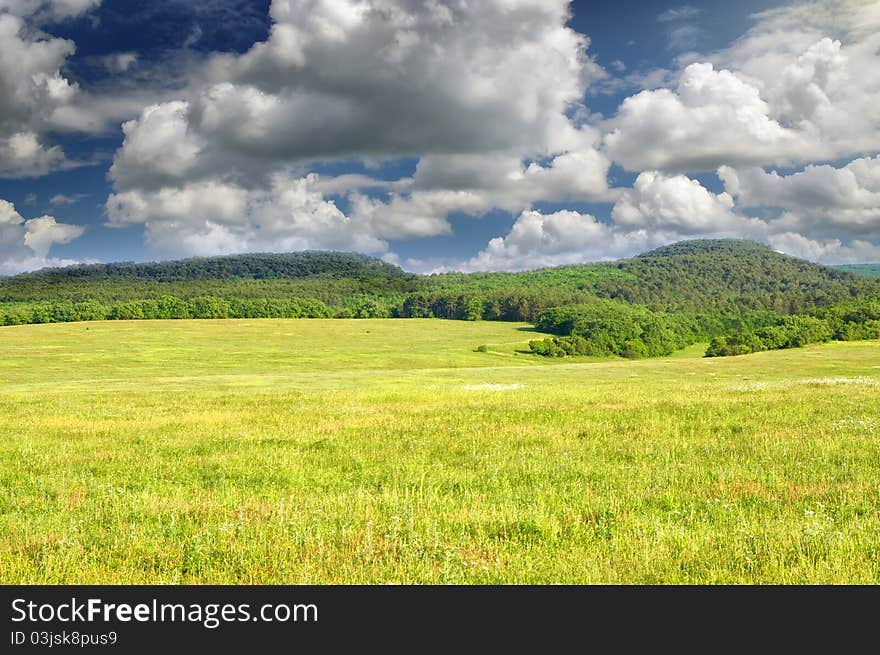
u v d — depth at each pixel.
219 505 11.16
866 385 32.72
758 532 8.97
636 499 11.16
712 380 46.44
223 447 18.12
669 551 8.41
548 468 14.27
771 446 15.92
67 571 8.03
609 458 15.62
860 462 13.85
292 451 17.17
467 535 9.19
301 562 8.24
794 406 23.80
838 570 7.68
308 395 35.91
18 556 8.46
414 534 9.05
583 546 8.77
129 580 7.74
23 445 18.20
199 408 29.16
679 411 24.06
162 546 8.90
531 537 9.13
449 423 22.55
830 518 9.57
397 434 20.11
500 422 22.45
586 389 36.56
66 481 13.31
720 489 11.83
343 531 9.25
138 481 13.52
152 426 22.69
